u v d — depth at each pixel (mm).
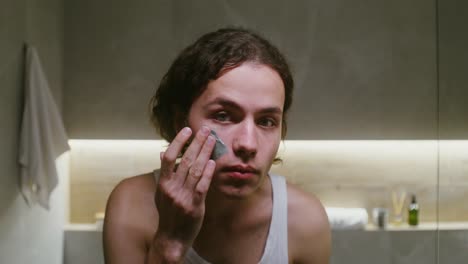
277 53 618
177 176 522
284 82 613
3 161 1643
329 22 2188
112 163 2305
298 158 2273
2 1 1611
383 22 2191
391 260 2131
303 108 2176
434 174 2268
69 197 2309
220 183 555
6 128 1667
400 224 2223
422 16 2186
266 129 570
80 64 2201
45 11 2008
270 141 569
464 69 1494
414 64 2186
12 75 1704
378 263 2131
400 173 2279
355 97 2186
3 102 1636
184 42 2188
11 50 1686
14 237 1729
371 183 2281
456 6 1556
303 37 2184
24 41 1800
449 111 1691
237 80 555
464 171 1673
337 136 2184
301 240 731
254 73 560
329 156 2275
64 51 2203
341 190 2275
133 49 2193
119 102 2199
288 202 736
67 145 1964
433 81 2182
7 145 1677
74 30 2203
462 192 1716
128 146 2301
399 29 2188
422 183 2271
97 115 2201
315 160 2275
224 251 691
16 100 1750
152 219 689
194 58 599
